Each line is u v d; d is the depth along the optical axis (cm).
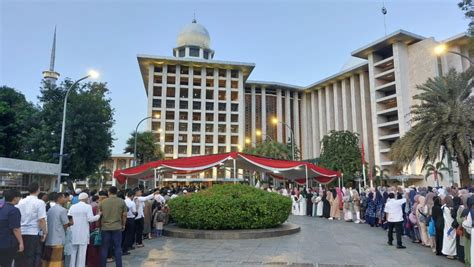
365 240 1220
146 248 1052
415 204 1191
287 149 5466
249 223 1297
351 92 7606
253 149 5747
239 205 1280
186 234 1252
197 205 1286
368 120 7088
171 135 7550
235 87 8206
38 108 3203
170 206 1388
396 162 2656
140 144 5566
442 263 867
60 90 2841
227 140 7806
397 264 854
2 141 3294
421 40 6309
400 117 6059
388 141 6588
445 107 2175
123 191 1048
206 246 1084
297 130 8969
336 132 5922
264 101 8762
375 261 884
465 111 2156
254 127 8562
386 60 6519
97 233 788
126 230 961
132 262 866
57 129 2666
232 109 8062
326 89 8444
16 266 591
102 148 2864
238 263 854
